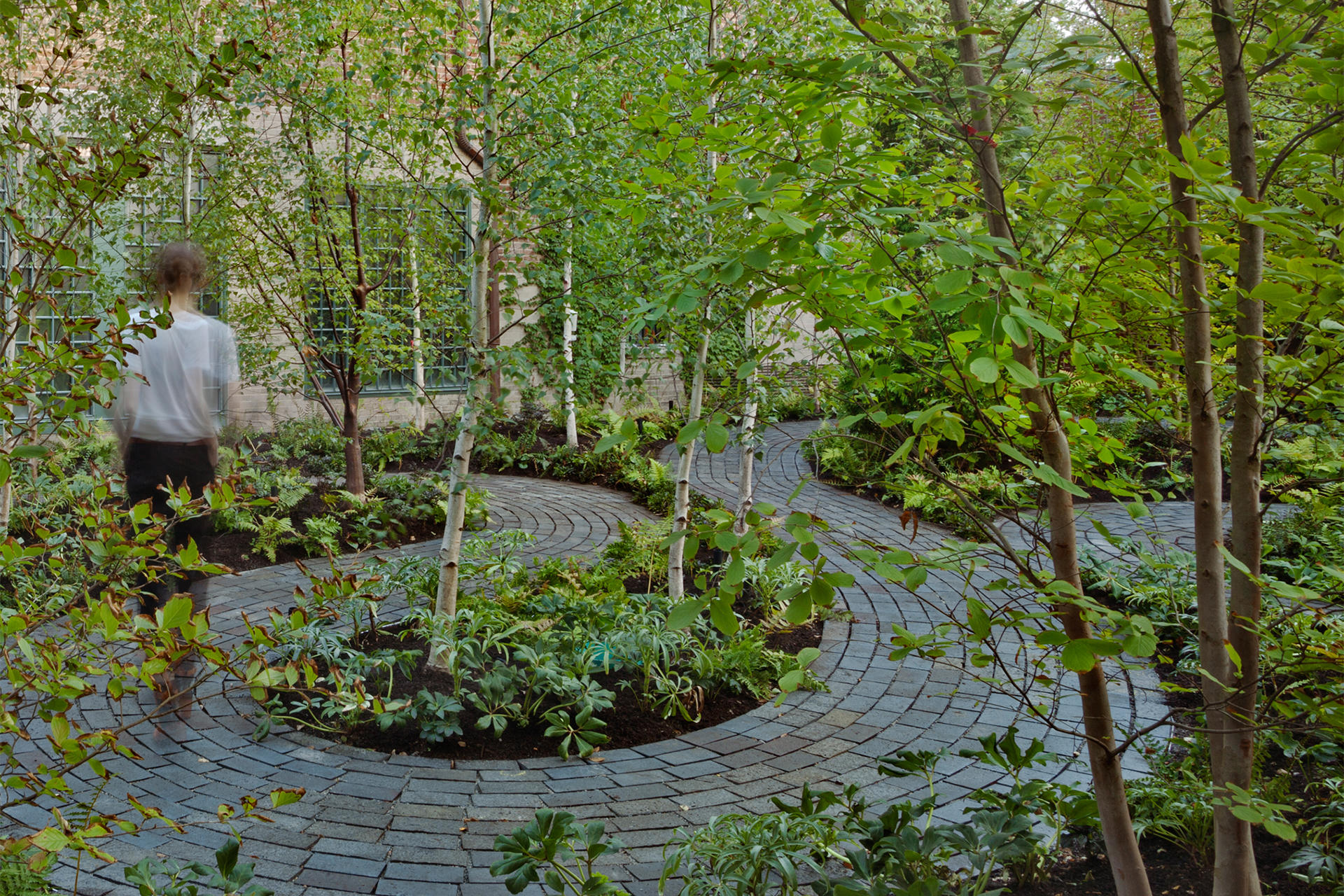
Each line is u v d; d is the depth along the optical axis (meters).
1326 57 2.11
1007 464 4.87
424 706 4.49
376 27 7.52
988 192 2.24
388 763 4.12
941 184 2.44
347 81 7.53
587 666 4.78
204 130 7.62
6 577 5.00
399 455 10.91
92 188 2.28
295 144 7.86
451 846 3.44
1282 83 2.53
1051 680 2.33
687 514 5.88
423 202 7.46
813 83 2.16
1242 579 2.28
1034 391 2.16
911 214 1.92
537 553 7.83
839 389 4.26
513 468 11.49
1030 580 2.14
